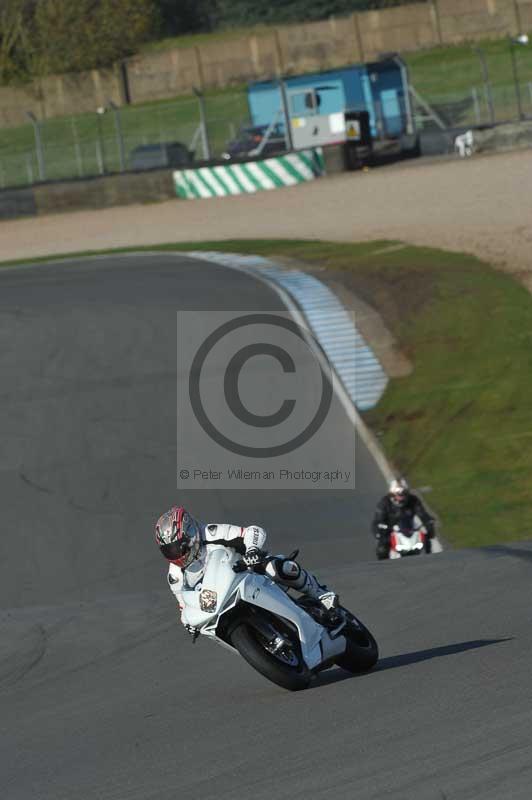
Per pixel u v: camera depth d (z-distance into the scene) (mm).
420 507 52344
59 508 69688
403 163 172375
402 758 18516
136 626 37594
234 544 24844
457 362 85750
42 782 21047
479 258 108562
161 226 153375
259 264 115812
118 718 26672
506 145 163375
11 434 79625
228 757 20484
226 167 170000
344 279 105625
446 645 29656
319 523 65375
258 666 24578
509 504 66000
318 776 18250
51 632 37500
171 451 75688
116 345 92625
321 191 158500
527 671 23922
